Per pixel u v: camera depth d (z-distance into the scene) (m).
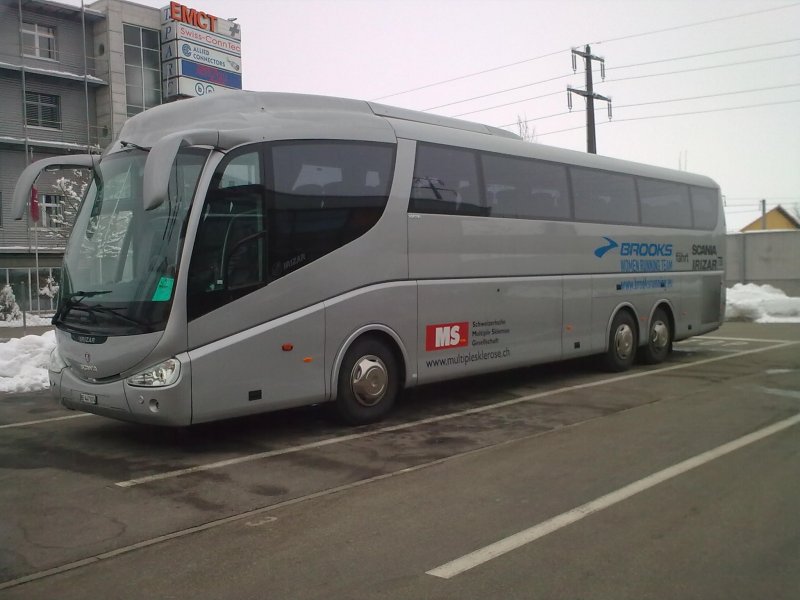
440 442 7.26
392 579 3.96
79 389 6.86
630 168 12.30
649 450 6.86
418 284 8.38
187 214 6.54
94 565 4.21
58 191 32.69
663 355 13.23
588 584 3.88
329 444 7.18
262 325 6.93
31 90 32.91
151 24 35.75
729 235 28.94
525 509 5.16
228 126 7.01
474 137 9.36
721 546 4.43
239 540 4.59
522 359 9.93
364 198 7.86
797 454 6.64
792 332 19.19
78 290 7.05
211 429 7.86
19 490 5.70
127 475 6.11
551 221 10.45
